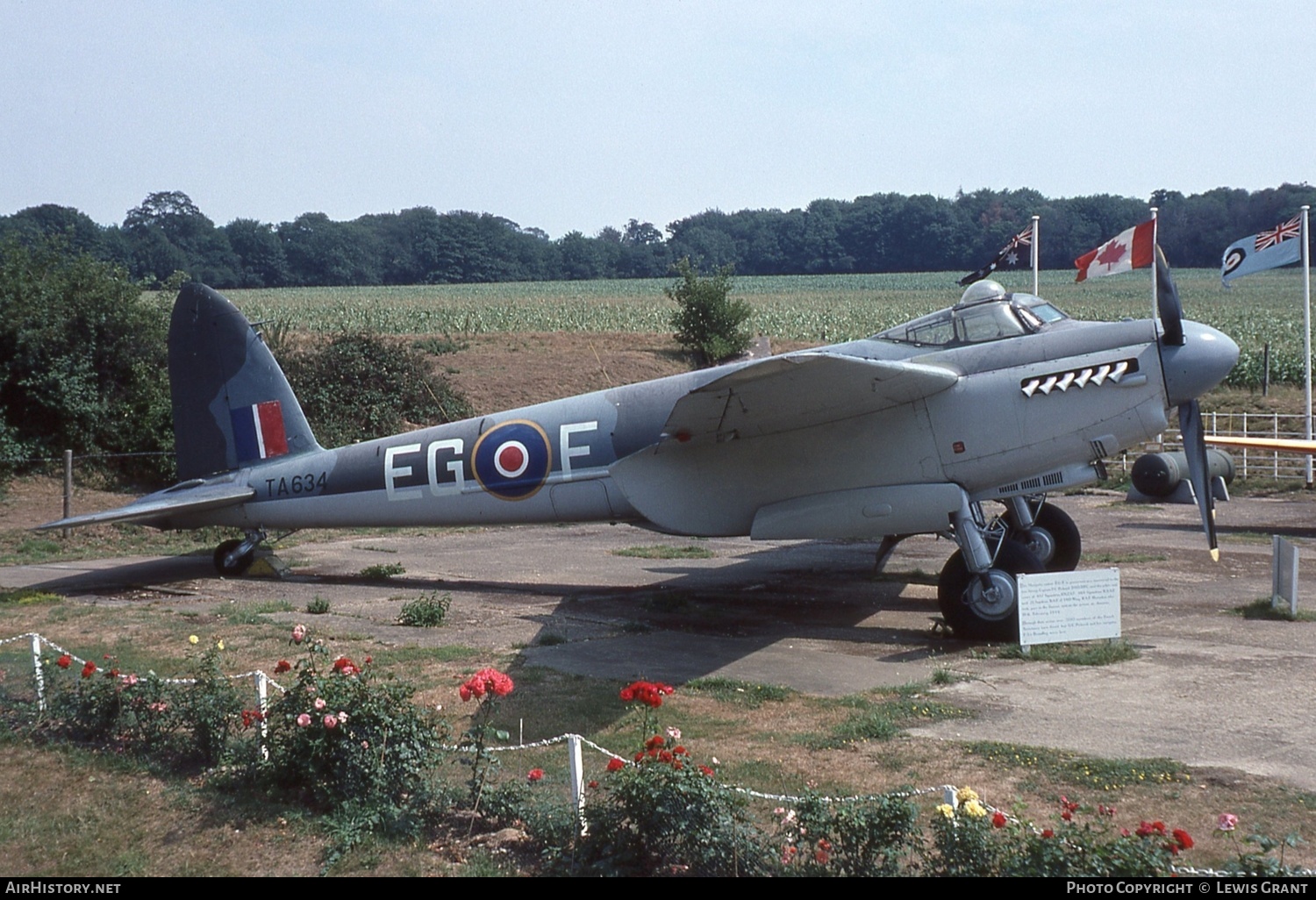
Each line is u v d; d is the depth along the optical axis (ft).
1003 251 69.05
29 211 359.87
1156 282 35.99
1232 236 319.06
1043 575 33.06
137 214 428.97
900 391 35.91
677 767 18.13
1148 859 15.08
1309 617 36.99
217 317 50.08
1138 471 66.28
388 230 472.03
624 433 43.34
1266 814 19.72
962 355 37.63
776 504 39.24
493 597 45.16
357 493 48.11
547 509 44.96
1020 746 23.89
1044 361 36.68
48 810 21.74
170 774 23.62
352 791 20.88
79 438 77.71
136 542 63.21
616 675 31.76
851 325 184.14
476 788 20.44
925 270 427.74
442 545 61.98
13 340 76.23
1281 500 71.77
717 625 39.09
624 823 18.15
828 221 444.96
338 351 92.53
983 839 16.08
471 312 190.29
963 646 34.83
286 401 49.75
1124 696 27.96
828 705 28.04
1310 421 76.54
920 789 21.36
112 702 25.93
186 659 33.50
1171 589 42.96
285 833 20.16
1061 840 16.11
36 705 27.94
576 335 136.56
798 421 37.55
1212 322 181.88
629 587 47.47
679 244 481.46
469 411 96.43
